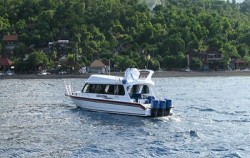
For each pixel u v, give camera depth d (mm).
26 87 138750
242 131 57062
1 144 49656
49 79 191500
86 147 48219
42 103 89125
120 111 69062
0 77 199250
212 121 64875
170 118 67125
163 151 46688
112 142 50781
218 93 113250
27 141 51281
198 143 50250
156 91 118750
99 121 64750
